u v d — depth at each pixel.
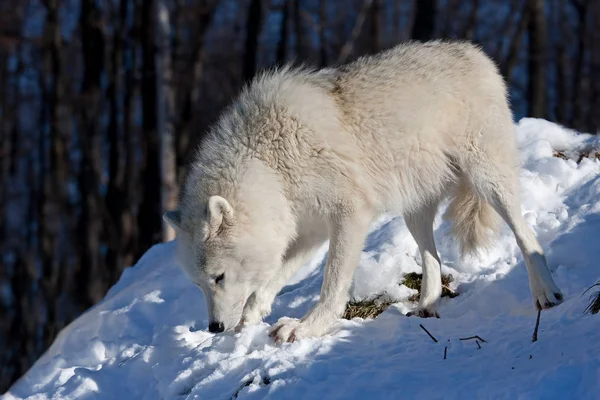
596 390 8.12
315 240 12.84
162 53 31.08
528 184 14.75
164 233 26.38
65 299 36.78
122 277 16.33
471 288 13.20
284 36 42.03
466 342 10.44
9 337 37.62
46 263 37.88
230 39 45.12
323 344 10.80
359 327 11.71
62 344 13.98
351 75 12.38
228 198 11.59
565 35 49.38
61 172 38.00
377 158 12.16
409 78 12.28
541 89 40.34
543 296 11.91
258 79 12.56
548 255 13.27
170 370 11.13
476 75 12.57
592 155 16.03
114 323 13.85
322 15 46.94
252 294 12.55
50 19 38.56
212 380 10.44
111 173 36.75
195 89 37.81
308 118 11.75
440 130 12.33
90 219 36.31
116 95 37.75
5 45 40.31
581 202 14.41
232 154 11.90
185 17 39.00
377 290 13.35
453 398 8.62
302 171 11.77
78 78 39.81
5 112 42.75
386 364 9.95
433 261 12.78
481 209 12.97
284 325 11.51
